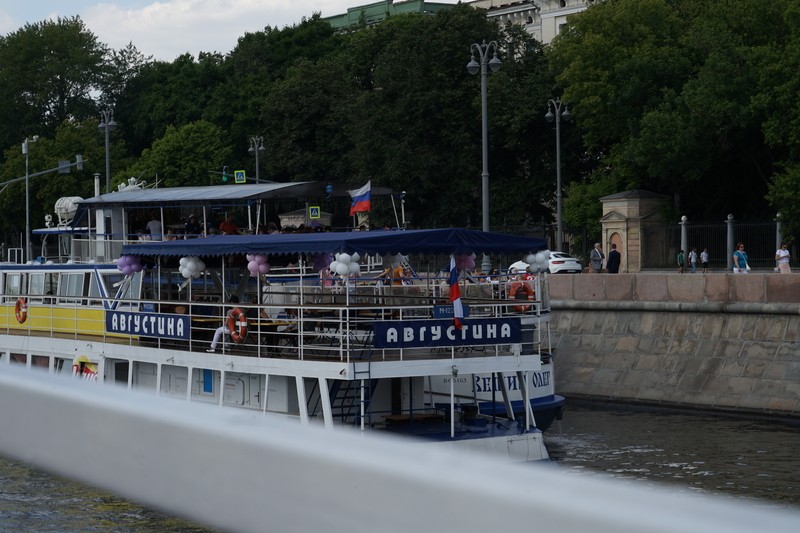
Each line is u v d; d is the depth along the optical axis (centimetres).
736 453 2619
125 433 632
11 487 902
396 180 7094
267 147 8262
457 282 1936
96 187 3281
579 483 369
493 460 420
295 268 2512
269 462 505
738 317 3428
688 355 3519
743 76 5519
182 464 575
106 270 2638
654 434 2933
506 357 1961
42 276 2789
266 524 506
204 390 2139
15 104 10825
